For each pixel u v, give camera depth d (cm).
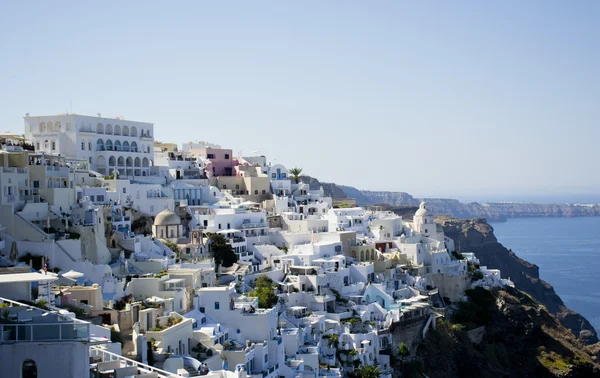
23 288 8212
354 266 17450
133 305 10656
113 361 7406
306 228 19888
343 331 14788
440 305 18888
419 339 16438
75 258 12838
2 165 13538
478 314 19188
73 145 19612
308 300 15562
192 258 15425
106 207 15475
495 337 19100
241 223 18725
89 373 6656
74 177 16000
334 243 18225
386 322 15675
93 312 10262
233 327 12269
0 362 6219
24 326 6269
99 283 11994
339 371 13025
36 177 13912
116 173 18775
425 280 19188
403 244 19775
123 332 10244
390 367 15038
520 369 18850
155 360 9406
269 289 14850
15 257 12238
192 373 9031
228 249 16788
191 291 12469
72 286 10819
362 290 17012
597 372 19650
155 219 16762
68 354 6241
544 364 18975
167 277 12631
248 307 12750
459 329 18025
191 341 10912
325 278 16338
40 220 13275
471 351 17825
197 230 16625
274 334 12606
